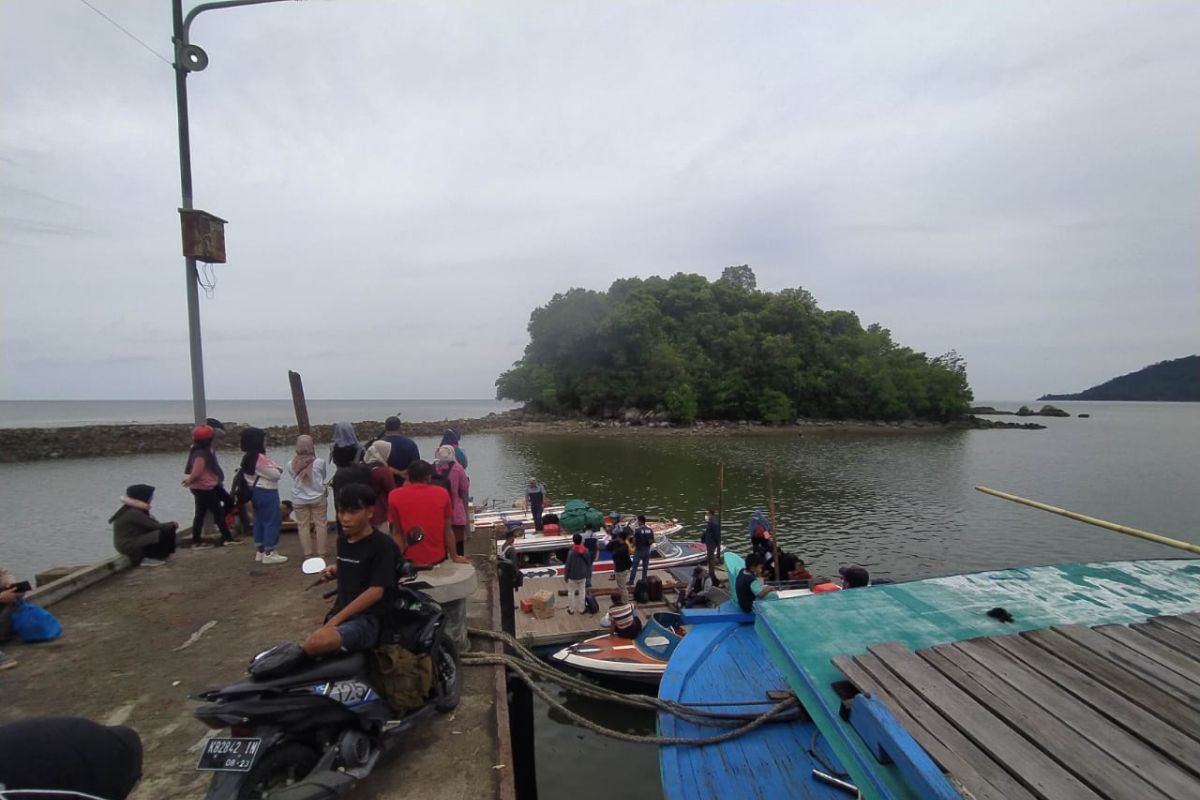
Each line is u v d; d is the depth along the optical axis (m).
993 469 40.75
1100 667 4.08
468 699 4.54
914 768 3.04
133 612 5.92
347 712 3.36
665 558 16.61
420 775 3.61
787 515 26.94
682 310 81.12
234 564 7.53
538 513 18.53
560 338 74.19
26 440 44.22
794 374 75.12
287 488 26.89
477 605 6.43
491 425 71.94
